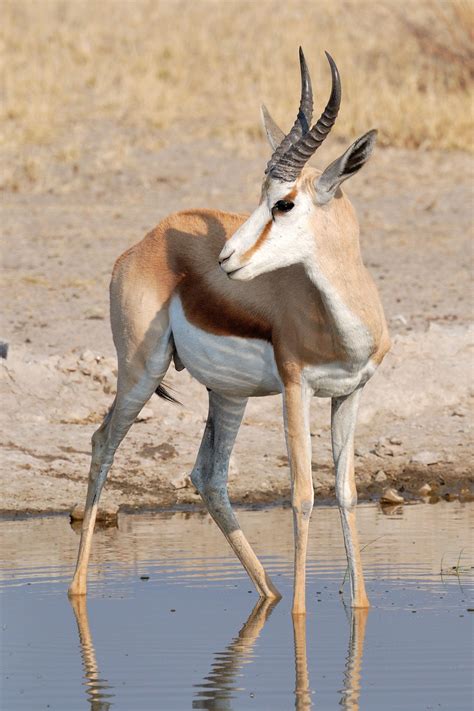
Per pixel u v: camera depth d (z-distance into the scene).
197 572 15.38
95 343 25.23
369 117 40.91
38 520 18.23
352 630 12.97
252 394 14.62
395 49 47.44
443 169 38.34
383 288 29.25
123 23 53.62
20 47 49.69
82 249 32.34
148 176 38.00
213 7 56.03
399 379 23.03
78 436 21.08
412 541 16.58
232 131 41.19
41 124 41.72
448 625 13.04
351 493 13.89
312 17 53.59
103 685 11.30
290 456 13.66
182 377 22.94
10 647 12.49
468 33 44.41
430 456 20.56
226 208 34.88
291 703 10.80
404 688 11.12
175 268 14.74
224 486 15.08
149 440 20.95
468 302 27.95
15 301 28.33
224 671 11.67
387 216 35.03
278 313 13.72
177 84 46.19
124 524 18.02
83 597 14.32
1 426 21.22
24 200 36.56
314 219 13.05
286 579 15.01
